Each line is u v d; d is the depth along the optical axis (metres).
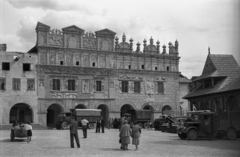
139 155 21.20
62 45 61.06
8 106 55.94
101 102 63.19
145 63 68.12
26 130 31.03
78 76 61.78
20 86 57.09
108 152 22.72
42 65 58.62
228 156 20.89
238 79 45.28
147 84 67.88
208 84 54.69
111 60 65.00
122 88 65.56
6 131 49.06
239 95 42.38
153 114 67.75
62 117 53.44
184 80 77.25
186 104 76.94
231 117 33.66
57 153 22.28
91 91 62.50
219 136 33.22
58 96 59.62
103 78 63.94
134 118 59.78
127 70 65.88
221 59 54.22
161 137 36.59
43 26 59.72
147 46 68.69
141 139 33.66
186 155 21.23
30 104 57.31
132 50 67.00
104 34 64.81
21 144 28.50
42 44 59.44
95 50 63.34
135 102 66.31
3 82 56.19
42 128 56.12
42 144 28.31
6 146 26.88
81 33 62.66
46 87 58.88
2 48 60.75
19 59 57.56
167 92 69.56
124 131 24.03
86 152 22.72
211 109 50.25
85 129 34.50
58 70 60.06
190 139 32.75
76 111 53.25
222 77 51.25
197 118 33.72
